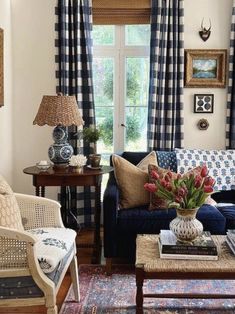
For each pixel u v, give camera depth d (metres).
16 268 2.19
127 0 4.14
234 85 4.15
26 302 2.20
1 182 2.63
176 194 2.39
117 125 4.46
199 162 3.77
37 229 2.70
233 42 4.12
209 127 4.29
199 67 4.21
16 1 4.21
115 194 3.21
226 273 2.26
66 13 4.06
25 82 4.30
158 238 2.68
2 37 3.86
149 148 4.20
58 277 2.37
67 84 4.15
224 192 3.74
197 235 2.43
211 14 4.17
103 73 4.41
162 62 4.09
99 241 3.57
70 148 3.67
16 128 4.36
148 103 4.21
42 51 4.26
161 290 2.92
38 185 3.46
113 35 4.35
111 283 3.05
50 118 3.49
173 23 4.06
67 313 2.63
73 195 4.27
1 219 2.37
